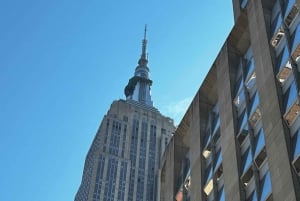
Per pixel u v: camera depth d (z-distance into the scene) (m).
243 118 48.16
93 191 199.12
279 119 40.75
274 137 40.59
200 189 51.53
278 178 38.19
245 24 54.41
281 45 45.59
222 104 52.50
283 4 48.22
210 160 52.84
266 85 44.38
